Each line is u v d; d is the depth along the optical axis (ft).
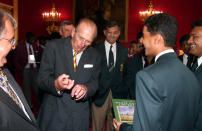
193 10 24.82
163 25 3.14
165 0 25.40
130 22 26.91
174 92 2.91
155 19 3.23
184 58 8.07
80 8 28.58
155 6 25.64
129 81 7.65
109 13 27.63
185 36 7.89
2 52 2.90
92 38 4.94
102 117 7.82
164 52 3.24
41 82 5.01
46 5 28.78
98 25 27.81
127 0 26.63
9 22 2.96
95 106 7.75
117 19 27.35
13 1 25.61
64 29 8.36
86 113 5.37
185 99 3.05
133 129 3.07
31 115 3.69
